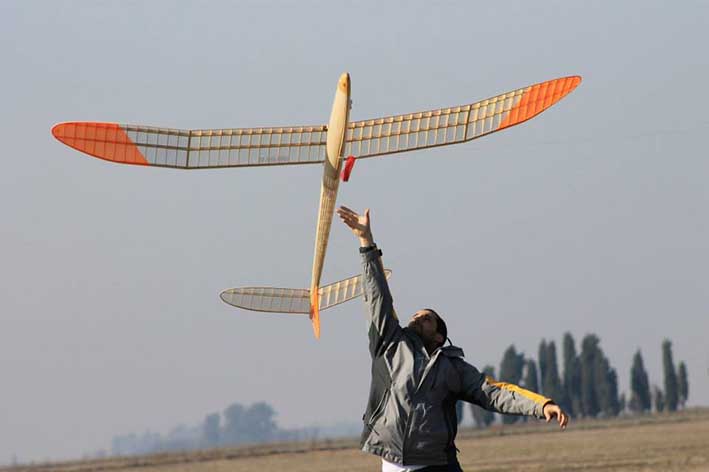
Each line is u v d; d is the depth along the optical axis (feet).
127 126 74.02
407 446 79.36
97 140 73.72
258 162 75.05
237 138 74.74
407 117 75.97
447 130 75.97
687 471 449.48
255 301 90.38
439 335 84.17
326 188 77.25
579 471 503.20
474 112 75.72
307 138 75.56
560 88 74.95
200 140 74.95
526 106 75.41
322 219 79.82
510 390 79.30
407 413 79.51
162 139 74.64
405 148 75.92
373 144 75.56
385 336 81.97
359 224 83.25
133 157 74.28
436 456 79.56
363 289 83.30
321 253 83.20
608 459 595.06
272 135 75.10
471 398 81.05
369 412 82.28
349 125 75.00
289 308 90.63
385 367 81.15
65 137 73.20
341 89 71.56
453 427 80.64
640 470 476.95
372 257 82.99
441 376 79.77
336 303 87.97
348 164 75.25
